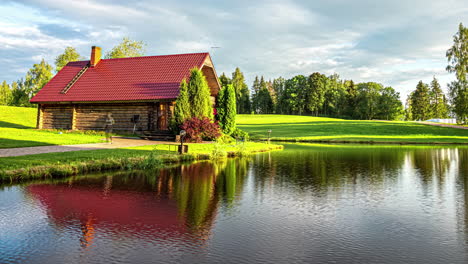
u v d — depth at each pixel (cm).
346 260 517
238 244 578
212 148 2156
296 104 11894
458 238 621
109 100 2911
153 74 3066
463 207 850
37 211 762
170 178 1227
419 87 12250
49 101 3109
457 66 5794
